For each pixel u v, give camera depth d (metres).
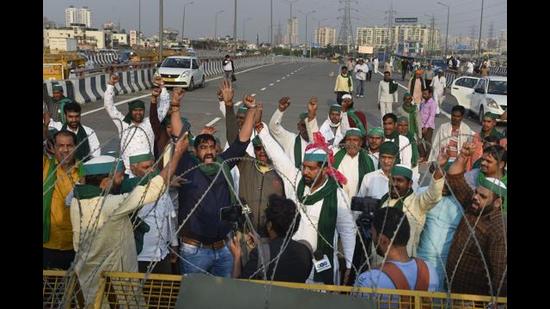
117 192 3.56
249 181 4.44
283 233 3.41
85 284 2.99
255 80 34.62
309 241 3.64
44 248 3.75
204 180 4.00
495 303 2.58
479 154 4.64
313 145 3.98
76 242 3.26
